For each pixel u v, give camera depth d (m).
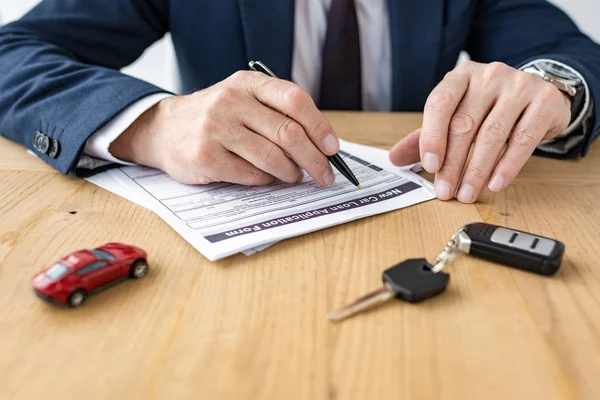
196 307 0.42
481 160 0.64
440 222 0.58
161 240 0.53
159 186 0.67
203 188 0.66
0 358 0.37
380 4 1.19
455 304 0.43
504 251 0.48
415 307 0.43
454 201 0.64
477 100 0.68
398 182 0.69
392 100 1.21
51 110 0.75
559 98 0.70
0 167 0.73
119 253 0.45
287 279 0.47
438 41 1.17
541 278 0.47
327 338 0.39
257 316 0.41
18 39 0.93
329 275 0.47
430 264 0.47
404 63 1.17
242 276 0.47
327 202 0.62
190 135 0.65
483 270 0.48
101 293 0.44
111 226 0.56
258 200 0.63
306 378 0.35
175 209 0.60
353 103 1.19
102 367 0.36
